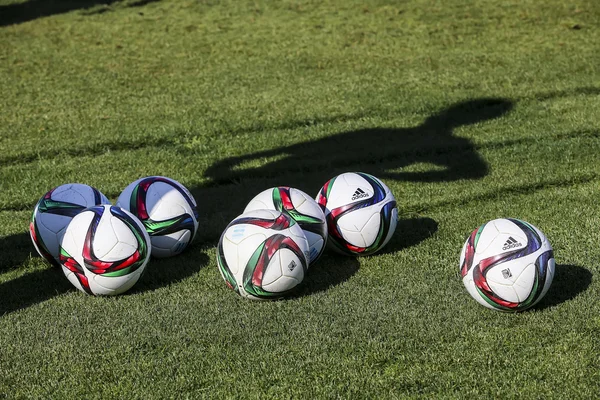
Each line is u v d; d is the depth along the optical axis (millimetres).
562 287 9188
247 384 7480
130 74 20516
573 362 7605
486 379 7406
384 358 7812
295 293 9312
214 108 17469
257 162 14305
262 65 20906
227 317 8742
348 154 14500
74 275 9219
